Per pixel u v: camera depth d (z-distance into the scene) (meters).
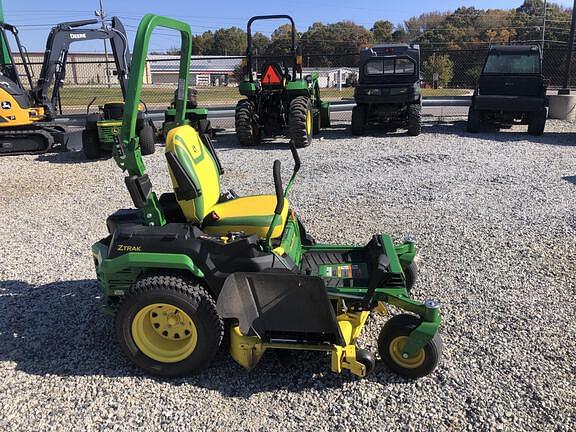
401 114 12.10
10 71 11.31
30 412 3.03
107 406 3.07
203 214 3.51
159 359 3.27
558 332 3.73
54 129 11.10
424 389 3.16
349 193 7.19
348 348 3.13
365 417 2.95
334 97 25.02
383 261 3.28
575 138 11.59
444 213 6.29
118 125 9.86
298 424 2.91
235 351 3.20
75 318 4.06
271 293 3.11
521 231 5.66
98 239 5.79
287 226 3.70
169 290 3.12
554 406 2.99
